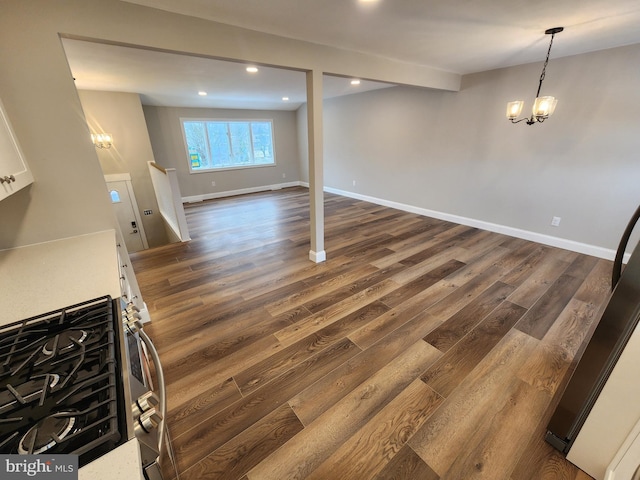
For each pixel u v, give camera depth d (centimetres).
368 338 205
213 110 664
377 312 234
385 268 310
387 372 176
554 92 321
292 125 793
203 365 184
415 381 169
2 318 96
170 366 183
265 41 217
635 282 92
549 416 147
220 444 136
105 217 187
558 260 320
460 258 330
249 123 728
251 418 149
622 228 306
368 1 169
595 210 320
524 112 349
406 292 262
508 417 147
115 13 160
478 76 382
